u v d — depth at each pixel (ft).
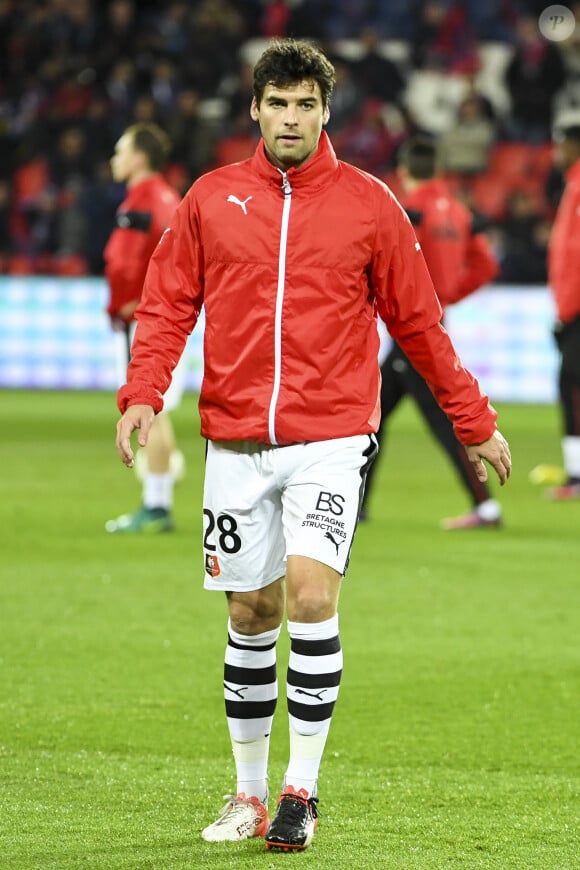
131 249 100.94
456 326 238.68
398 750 55.83
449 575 92.32
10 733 57.16
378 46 305.53
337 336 45.73
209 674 67.10
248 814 45.88
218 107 289.33
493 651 72.28
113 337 251.39
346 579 90.48
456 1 308.81
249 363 45.65
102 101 285.84
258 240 45.47
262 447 46.06
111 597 84.17
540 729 58.90
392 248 46.34
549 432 193.77
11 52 296.51
